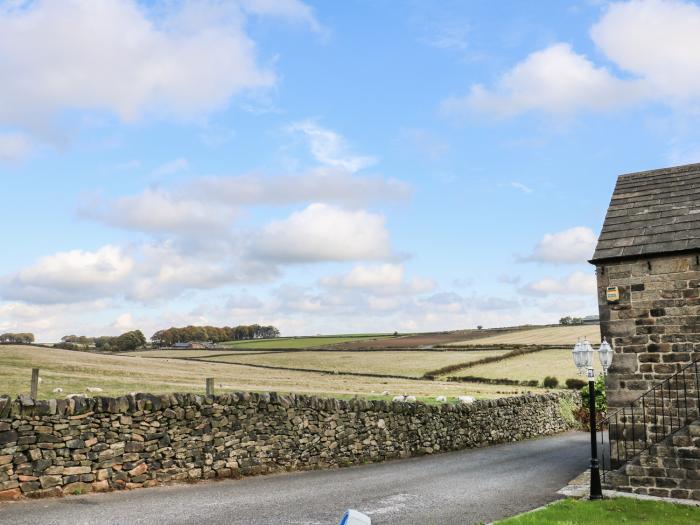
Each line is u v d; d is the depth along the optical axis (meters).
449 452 22.80
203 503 11.84
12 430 11.51
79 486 12.31
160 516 10.56
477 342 77.25
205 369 51.41
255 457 16.02
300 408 17.52
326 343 88.88
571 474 16.78
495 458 20.80
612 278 16.16
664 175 19.31
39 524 9.70
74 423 12.45
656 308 15.52
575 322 94.75
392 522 10.73
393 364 61.78
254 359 69.31
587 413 34.94
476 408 25.48
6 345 55.00
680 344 15.15
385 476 16.31
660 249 15.57
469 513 11.56
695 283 15.14
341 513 11.26
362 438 19.39
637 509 11.66
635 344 15.69
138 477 13.33
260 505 11.82
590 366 13.39
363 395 32.06
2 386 24.42
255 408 16.25
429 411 22.53
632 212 17.70
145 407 13.71
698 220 16.16
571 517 10.85
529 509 12.02
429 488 14.37
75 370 35.66
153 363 53.22
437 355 66.94
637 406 15.46
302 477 15.82
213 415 15.16
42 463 11.84
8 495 11.27
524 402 29.83
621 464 15.47
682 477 12.91
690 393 14.87
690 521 10.74
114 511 10.83
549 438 29.39
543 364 57.09
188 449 14.45
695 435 12.87
